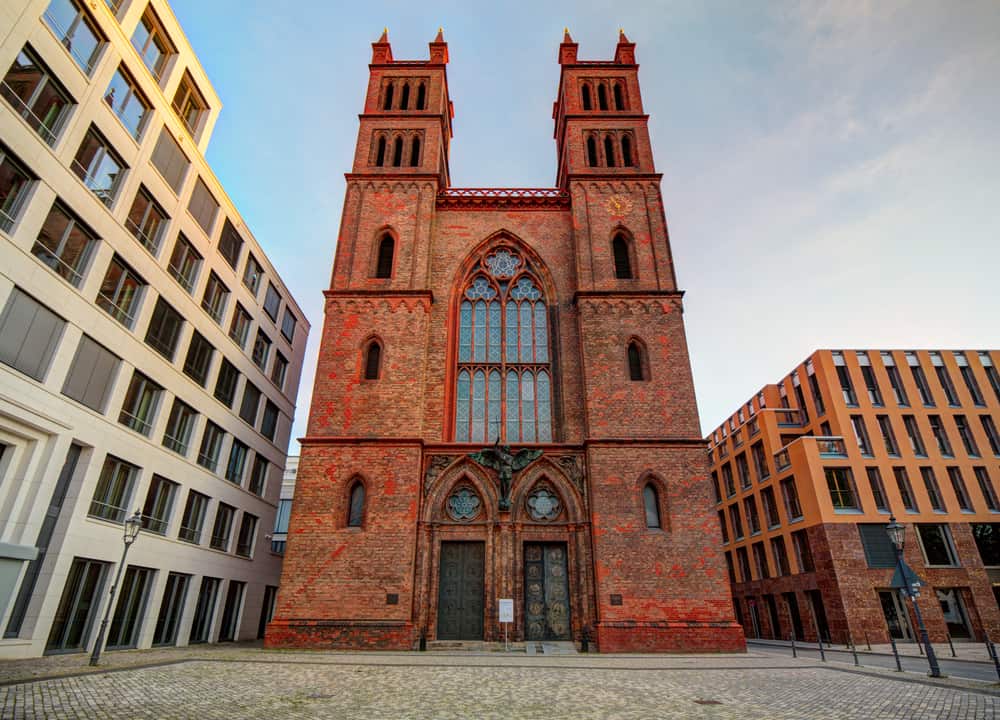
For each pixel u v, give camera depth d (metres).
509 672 16.16
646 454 25.17
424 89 36.59
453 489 25.55
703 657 20.70
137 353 24.73
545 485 25.67
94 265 22.16
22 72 19.20
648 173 32.25
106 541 22.30
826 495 41.72
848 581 39.03
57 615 20.09
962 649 32.22
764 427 49.72
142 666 16.48
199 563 29.33
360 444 25.17
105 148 23.30
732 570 55.44
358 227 30.69
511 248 32.03
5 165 18.59
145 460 25.03
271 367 39.94
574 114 34.91
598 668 17.20
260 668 16.45
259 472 38.19
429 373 28.30
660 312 28.39
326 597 22.70
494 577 23.88
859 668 18.77
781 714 10.43
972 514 42.34
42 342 19.73
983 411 46.12
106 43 23.08
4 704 10.05
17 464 18.91
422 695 12.25
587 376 26.91
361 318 28.03
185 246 29.34
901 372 47.03
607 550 23.52
